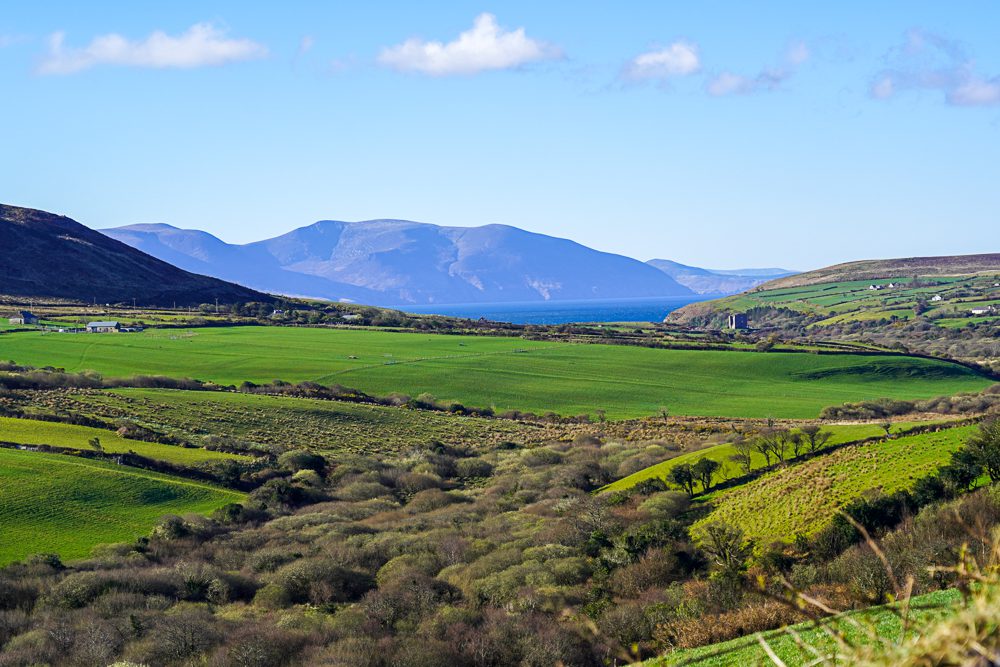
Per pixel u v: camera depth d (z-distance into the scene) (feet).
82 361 460.55
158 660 125.70
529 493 256.93
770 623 93.25
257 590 165.68
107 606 145.69
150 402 360.69
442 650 123.54
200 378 440.04
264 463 283.79
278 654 125.29
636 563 161.17
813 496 190.19
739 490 224.53
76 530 201.36
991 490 145.38
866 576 101.14
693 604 117.19
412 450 323.98
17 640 129.18
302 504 249.96
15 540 191.31
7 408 313.53
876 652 17.94
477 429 374.63
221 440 311.47
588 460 300.61
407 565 173.68
